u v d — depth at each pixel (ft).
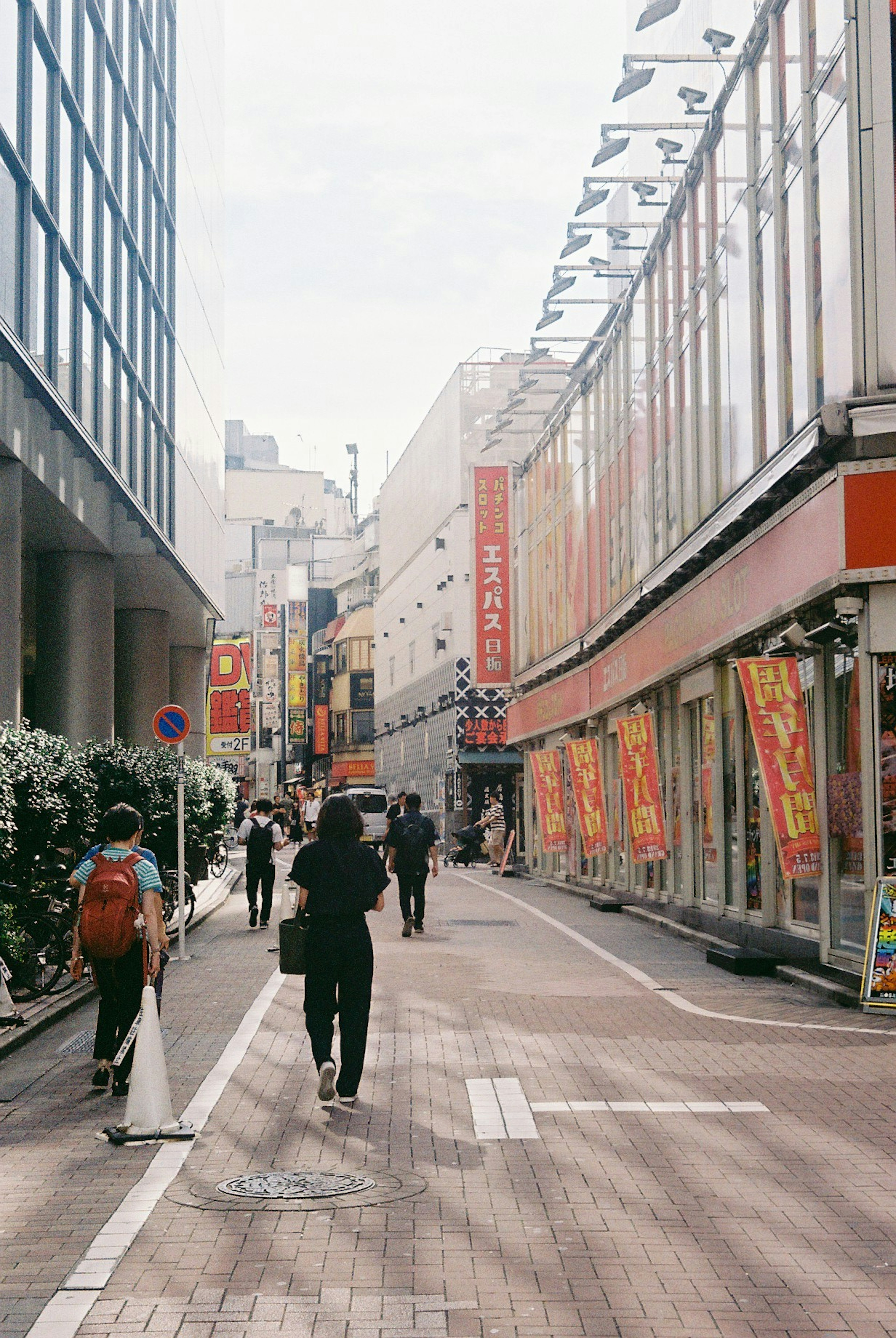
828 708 48.03
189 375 109.40
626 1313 16.72
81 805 50.65
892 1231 19.92
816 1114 27.50
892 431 42.93
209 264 124.57
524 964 53.62
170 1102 26.84
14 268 55.93
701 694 68.69
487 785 168.76
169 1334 16.17
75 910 44.47
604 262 83.25
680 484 73.26
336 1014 34.60
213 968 54.29
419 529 253.44
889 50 44.68
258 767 384.27
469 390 224.33
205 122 122.52
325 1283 17.83
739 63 59.98
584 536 104.06
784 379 53.57
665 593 76.33
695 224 69.92
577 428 107.14
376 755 302.66
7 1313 16.93
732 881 64.49
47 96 62.95
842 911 46.60
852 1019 39.27
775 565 52.44
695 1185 22.36
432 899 92.38
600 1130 26.25
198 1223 20.45
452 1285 17.75
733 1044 35.45
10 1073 33.12
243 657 226.99
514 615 139.03
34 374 57.21
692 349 69.92
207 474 120.57
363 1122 27.09
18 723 54.60
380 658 298.76
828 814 47.60
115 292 80.38
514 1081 30.91
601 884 98.17
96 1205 21.72
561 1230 20.02
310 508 446.60
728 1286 17.65
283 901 73.82
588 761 90.84
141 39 90.79
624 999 43.57
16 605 57.98
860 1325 16.29
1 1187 22.91
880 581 43.06
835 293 46.96
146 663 117.19
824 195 48.21
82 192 69.67
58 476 66.59
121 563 98.58
